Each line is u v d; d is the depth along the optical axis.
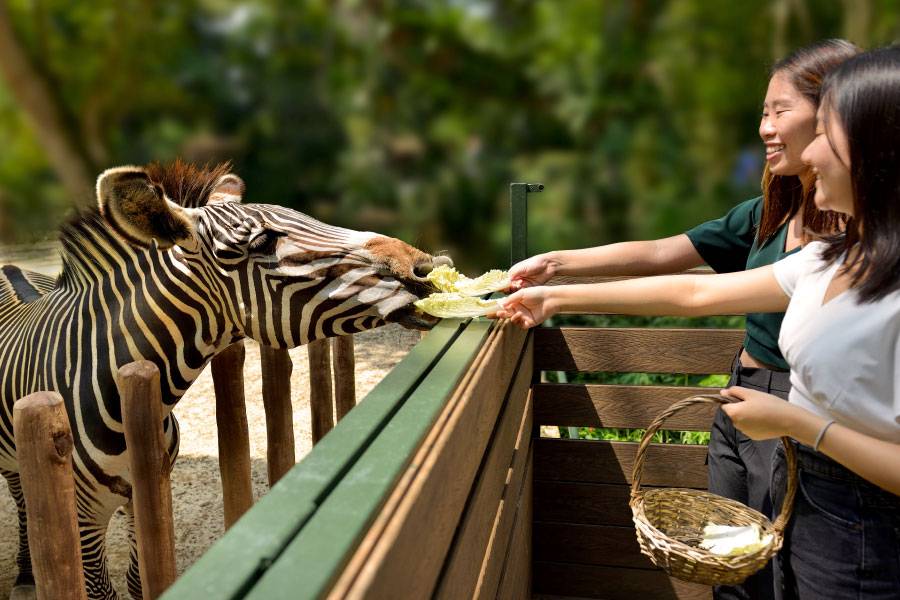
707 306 1.85
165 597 0.85
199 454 4.77
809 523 1.67
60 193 10.05
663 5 8.79
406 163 9.66
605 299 1.92
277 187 9.70
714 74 8.54
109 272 2.42
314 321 2.19
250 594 0.86
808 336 1.54
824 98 1.45
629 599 3.29
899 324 1.41
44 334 2.53
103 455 2.39
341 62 9.72
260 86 9.91
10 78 9.38
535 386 3.18
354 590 0.90
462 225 9.40
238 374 2.72
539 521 3.30
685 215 8.53
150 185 2.13
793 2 8.11
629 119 8.87
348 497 1.05
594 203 8.86
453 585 1.39
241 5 9.76
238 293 2.22
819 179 1.50
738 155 8.68
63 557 1.95
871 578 1.59
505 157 9.41
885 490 1.54
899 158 1.36
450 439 1.32
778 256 2.17
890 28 7.55
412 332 6.61
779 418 1.50
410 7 9.54
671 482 3.18
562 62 8.98
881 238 1.40
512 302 1.96
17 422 1.85
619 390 3.14
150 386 2.01
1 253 8.77
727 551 1.79
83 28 9.73
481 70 9.46
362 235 2.22
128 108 10.06
